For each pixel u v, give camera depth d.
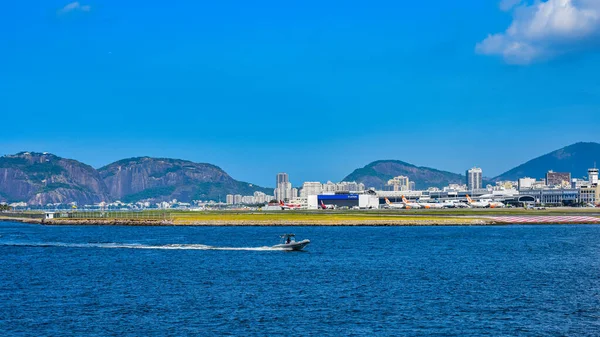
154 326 78.94
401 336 74.19
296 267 130.12
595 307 88.75
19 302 94.19
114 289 104.75
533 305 90.19
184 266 132.62
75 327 78.88
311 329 77.19
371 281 111.31
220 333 75.56
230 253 157.62
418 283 109.00
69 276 119.94
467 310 87.00
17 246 182.00
